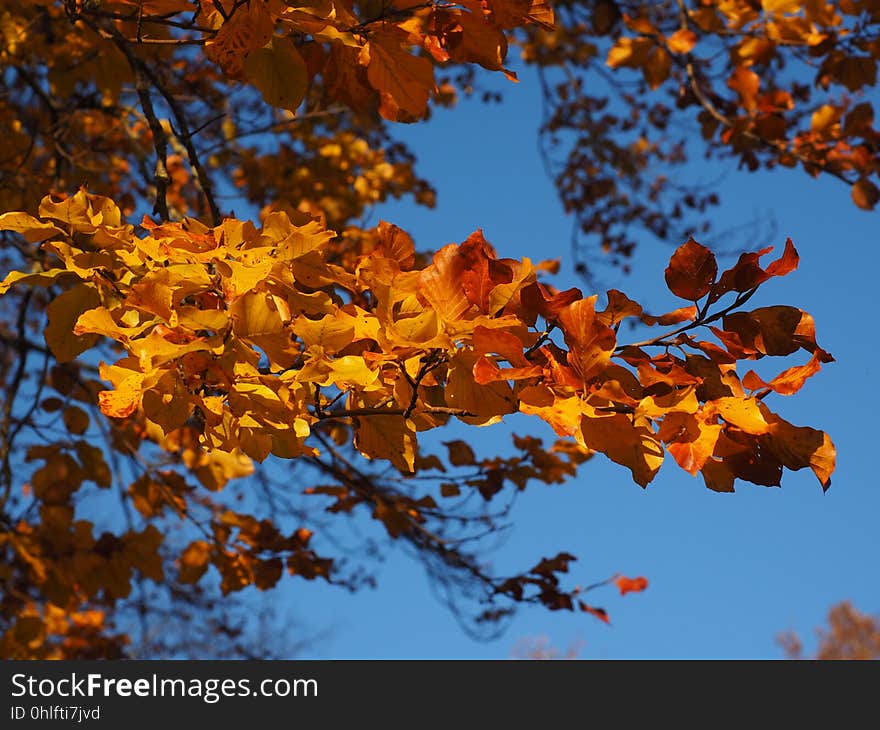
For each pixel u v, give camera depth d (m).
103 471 3.70
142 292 1.43
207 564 3.72
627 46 4.17
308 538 3.78
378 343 1.57
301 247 1.54
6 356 5.54
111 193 4.72
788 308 1.58
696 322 1.61
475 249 1.51
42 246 1.73
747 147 4.26
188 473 3.92
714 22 4.06
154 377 1.46
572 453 3.46
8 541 3.58
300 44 2.16
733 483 1.59
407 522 3.88
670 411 1.48
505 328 1.52
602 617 3.60
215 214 2.49
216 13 1.98
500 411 1.52
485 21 1.95
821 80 3.92
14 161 3.68
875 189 3.96
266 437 1.59
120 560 3.59
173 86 4.78
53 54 3.54
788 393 1.56
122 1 2.02
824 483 1.54
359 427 1.70
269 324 1.48
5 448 3.87
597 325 1.47
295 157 5.20
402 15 2.01
